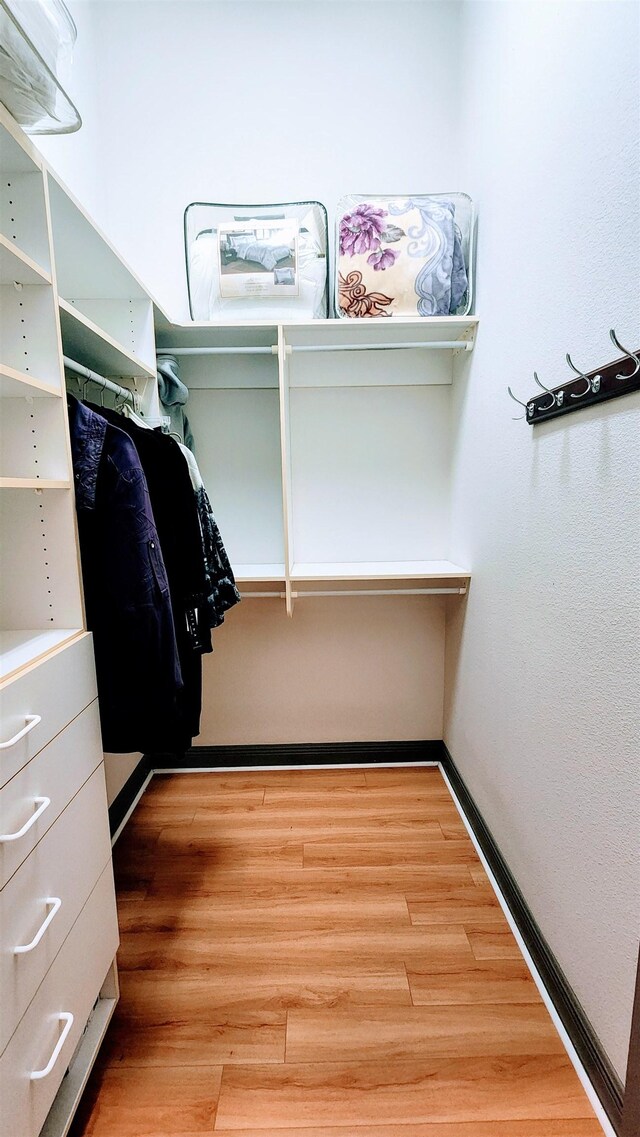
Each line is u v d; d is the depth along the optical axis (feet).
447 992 3.74
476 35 5.09
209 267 5.46
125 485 3.36
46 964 2.58
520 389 4.16
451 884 4.78
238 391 6.36
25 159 2.73
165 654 3.58
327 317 5.86
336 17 5.69
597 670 3.06
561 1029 3.46
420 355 6.26
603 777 3.01
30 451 3.07
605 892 3.00
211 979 3.86
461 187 5.70
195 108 5.87
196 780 6.65
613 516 2.88
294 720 6.95
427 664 6.89
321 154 5.91
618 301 2.79
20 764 2.39
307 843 5.38
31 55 2.37
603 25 2.85
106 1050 3.38
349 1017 3.58
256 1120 3.02
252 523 6.61
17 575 3.19
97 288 4.57
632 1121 2.70
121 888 4.77
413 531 6.65
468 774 5.73
